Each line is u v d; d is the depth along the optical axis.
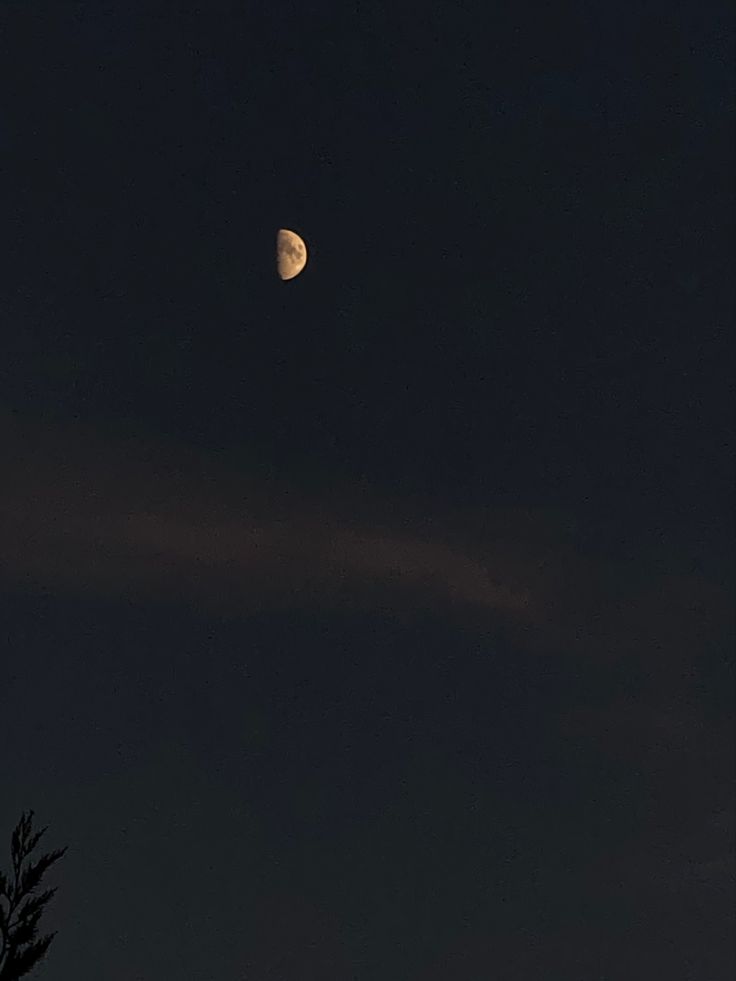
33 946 6.60
